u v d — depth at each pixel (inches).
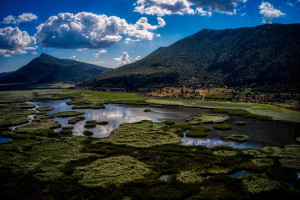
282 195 1337.4
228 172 1641.2
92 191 1403.8
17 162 1802.4
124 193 1391.5
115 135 2532.0
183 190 1403.8
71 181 1517.0
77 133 2721.5
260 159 1823.3
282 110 3882.9
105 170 1657.2
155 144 2224.4
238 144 2278.5
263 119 3267.7
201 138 2475.4
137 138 2416.3
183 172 1624.0
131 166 1722.4
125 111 4138.8
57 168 1705.2
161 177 1608.0
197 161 1827.0
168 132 2642.7
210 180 1518.2
